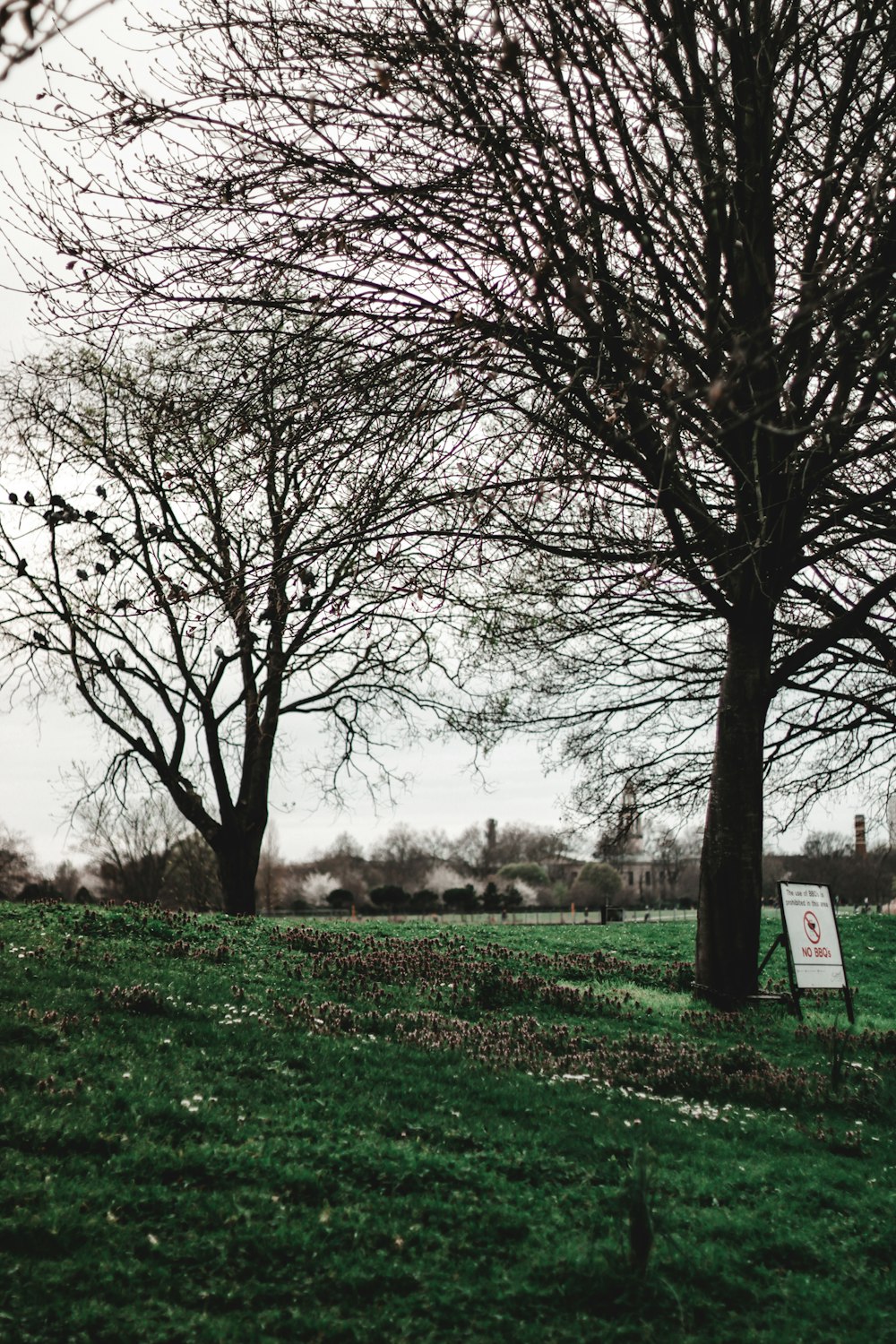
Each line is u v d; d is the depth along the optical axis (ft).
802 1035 42.91
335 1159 22.31
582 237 36.58
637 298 38.04
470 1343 16.19
